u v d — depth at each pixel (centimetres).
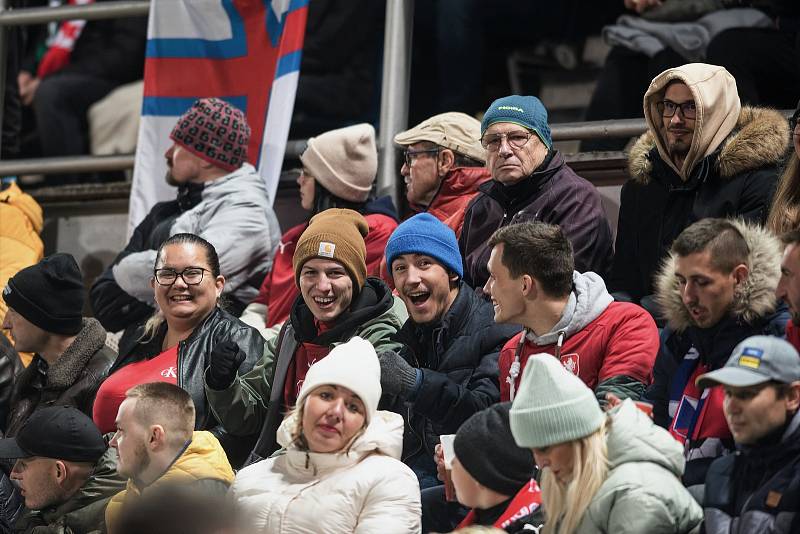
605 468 1134
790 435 1112
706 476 1166
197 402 1577
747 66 1856
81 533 1445
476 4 2361
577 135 1852
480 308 1474
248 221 1834
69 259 1731
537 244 1356
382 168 1891
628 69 2039
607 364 1340
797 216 1381
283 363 1531
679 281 1238
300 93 2214
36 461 1484
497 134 1599
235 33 2031
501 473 1216
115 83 2459
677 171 1514
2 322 1923
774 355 1115
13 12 2217
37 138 2459
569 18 2495
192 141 1883
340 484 1303
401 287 1477
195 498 932
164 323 1658
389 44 1953
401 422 1348
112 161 2123
